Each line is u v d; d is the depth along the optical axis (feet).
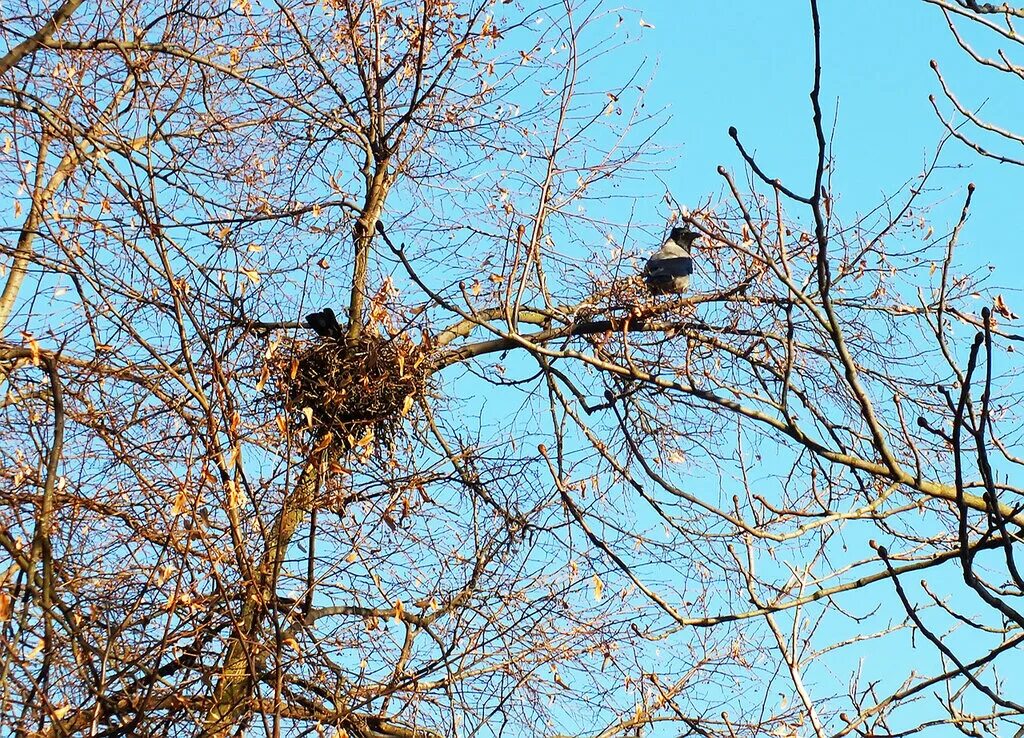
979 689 19.58
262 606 26.17
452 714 29.12
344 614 31.99
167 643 25.89
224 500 26.91
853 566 25.09
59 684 25.46
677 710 29.53
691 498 25.72
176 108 32.73
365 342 32.24
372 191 36.32
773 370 31.17
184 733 26.43
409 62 37.47
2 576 27.43
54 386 26.66
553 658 29.91
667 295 31.37
